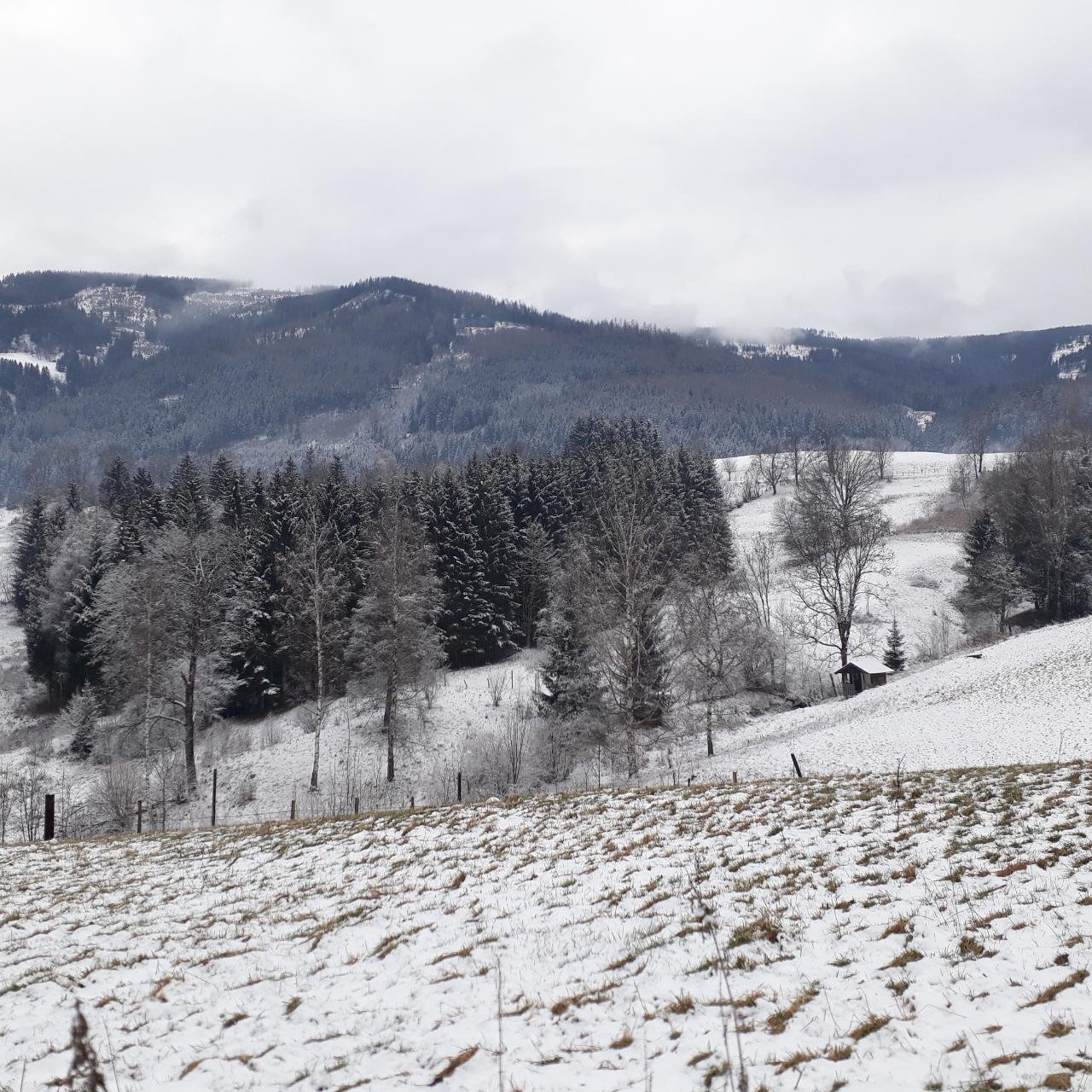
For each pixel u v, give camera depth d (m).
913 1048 6.96
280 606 55.19
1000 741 31.78
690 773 37.41
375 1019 9.16
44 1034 9.79
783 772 33.88
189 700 44.69
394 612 44.81
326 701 52.56
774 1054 7.13
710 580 51.06
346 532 62.38
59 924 14.91
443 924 12.53
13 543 114.88
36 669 66.00
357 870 16.72
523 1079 7.29
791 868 12.95
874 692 46.88
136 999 10.66
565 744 42.78
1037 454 76.44
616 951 10.34
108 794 39.44
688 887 12.69
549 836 17.64
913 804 16.22
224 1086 7.90
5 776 47.12
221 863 19.17
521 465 77.81
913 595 72.25
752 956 9.54
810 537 59.69
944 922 9.76
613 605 37.94
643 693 41.28
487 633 61.06
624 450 88.12
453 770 43.66
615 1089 6.90
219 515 72.62
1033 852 11.95
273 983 10.75
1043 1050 6.61
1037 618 68.94
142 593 48.25
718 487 93.12
